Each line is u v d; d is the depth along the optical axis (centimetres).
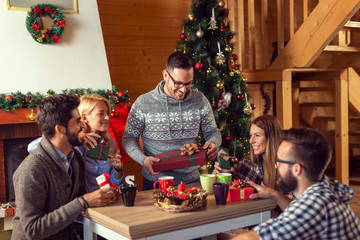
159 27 473
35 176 176
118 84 450
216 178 201
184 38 388
